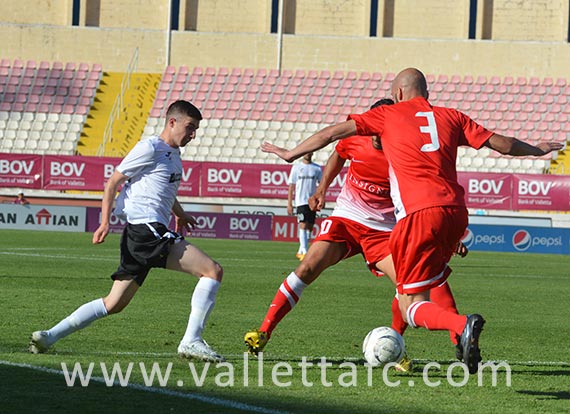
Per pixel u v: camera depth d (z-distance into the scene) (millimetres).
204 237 68125
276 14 97438
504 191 73438
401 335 16891
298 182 46938
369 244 17172
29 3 95500
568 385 15023
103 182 75250
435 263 13992
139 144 15938
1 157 74750
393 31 95062
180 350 16047
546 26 94312
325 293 31219
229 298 28344
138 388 13305
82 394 12719
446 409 12609
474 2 102750
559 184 72875
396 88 15203
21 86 88625
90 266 38406
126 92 88875
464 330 12609
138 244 15789
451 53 91438
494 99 88312
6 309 23406
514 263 51375
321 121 87688
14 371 14273
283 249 56469
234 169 74500
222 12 95375
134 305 25484
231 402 12516
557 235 65125
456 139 14375
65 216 69250
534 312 27516
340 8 94938
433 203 13852
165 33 92062
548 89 88750
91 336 19094
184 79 89812
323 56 91875
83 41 91812
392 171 14297
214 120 86938
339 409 12344
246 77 89938
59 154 81250
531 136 86188
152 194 15906
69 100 87812
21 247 49438
